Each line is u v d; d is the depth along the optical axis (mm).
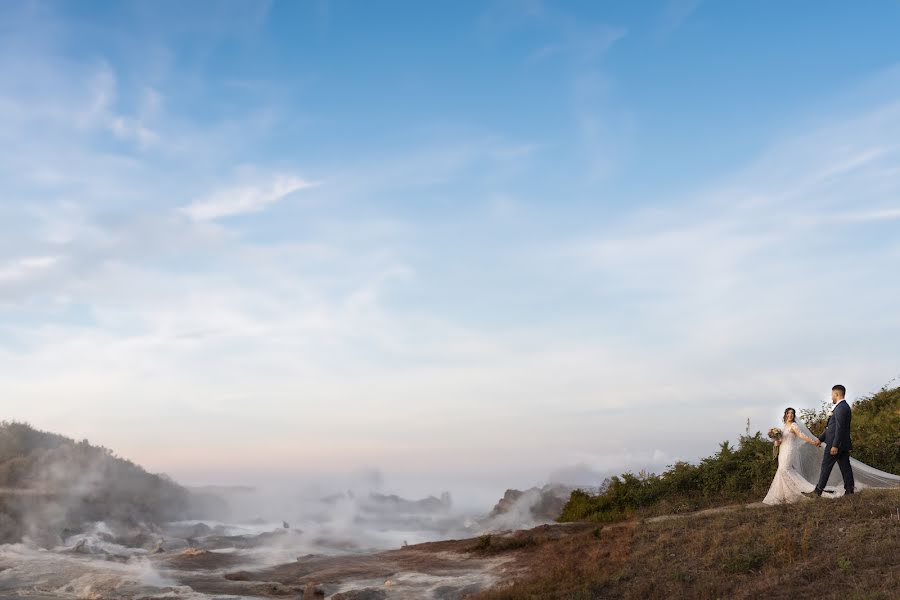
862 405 24562
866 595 9883
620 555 14469
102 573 18297
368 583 16844
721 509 16688
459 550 20062
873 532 12242
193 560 20984
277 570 19453
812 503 14562
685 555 13523
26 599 16406
